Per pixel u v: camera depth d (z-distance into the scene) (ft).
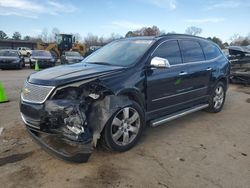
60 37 111.55
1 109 22.77
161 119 16.46
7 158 13.41
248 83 37.88
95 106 12.78
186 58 18.47
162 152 14.35
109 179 11.67
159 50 16.47
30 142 15.30
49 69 15.15
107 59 16.60
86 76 13.14
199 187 11.20
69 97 12.39
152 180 11.64
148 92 15.42
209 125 19.04
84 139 12.06
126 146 14.19
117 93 13.55
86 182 11.43
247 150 14.87
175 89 17.26
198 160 13.53
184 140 16.12
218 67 21.40
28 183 11.32
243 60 38.96
